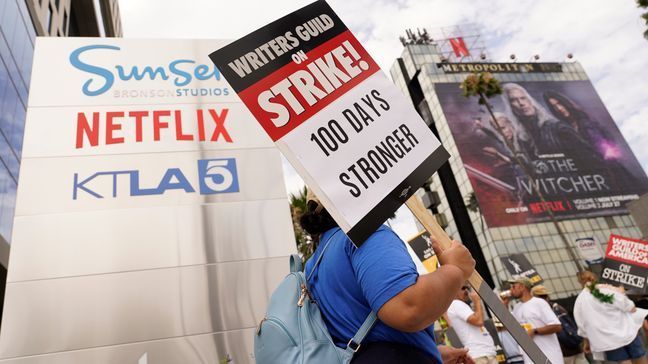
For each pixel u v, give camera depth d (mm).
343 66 1663
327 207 1325
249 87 1436
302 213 1694
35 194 3420
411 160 1580
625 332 5625
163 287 3311
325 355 1279
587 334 5922
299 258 1713
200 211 3637
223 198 3732
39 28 19125
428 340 1368
